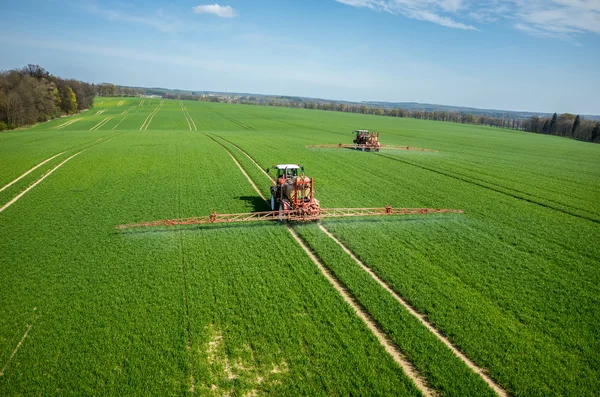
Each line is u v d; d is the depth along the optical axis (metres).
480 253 18.50
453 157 48.78
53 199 25.89
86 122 99.19
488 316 13.20
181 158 40.84
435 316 13.13
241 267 16.48
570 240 20.53
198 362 10.74
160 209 24.16
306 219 21.61
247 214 22.38
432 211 24.61
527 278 16.09
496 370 10.68
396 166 40.03
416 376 10.56
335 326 12.43
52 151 43.94
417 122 149.75
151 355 10.94
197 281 15.14
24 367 10.41
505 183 33.97
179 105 176.12
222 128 87.56
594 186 34.03
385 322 12.73
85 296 13.93
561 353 11.45
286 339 11.76
